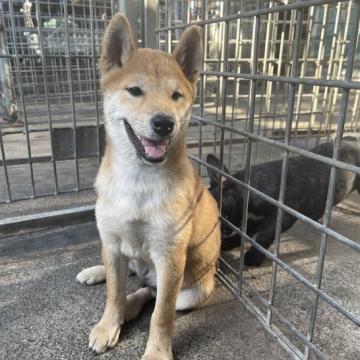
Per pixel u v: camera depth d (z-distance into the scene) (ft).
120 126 1.31
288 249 2.06
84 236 2.09
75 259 1.88
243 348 1.36
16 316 1.47
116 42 1.38
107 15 4.00
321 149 2.32
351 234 2.23
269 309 1.43
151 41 2.25
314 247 2.08
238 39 3.14
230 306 1.59
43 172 3.02
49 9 3.99
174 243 1.30
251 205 1.98
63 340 1.37
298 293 1.68
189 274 1.50
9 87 3.68
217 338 1.40
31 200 2.48
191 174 1.40
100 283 1.69
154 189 1.27
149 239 1.32
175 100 1.35
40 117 3.87
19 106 4.19
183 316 1.52
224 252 2.03
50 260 1.86
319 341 1.40
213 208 1.56
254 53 1.39
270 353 1.34
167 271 1.32
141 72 1.32
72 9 3.96
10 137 3.71
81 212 2.13
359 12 0.94
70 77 1.97
